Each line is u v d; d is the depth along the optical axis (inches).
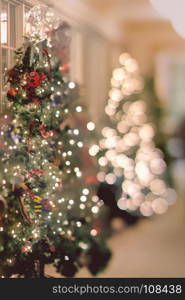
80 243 160.1
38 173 126.4
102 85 329.4
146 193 254.2
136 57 421.7
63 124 148.0
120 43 384.8
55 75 136.3
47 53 127.7
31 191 126.6
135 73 291.0
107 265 167.3
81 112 171.8
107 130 249.1
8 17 147.9
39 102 125.9
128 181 231.1
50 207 129.2
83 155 171.6
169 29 413.7
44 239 135.9
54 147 135.8
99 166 210.7
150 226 245.4
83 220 163.6
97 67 319.3
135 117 268.4
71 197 153.0
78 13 267.7
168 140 293.1
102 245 166.2
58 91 136.2
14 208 128.2
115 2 307.1
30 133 125.6
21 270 132.4
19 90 124.5
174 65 445.4
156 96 299.0
